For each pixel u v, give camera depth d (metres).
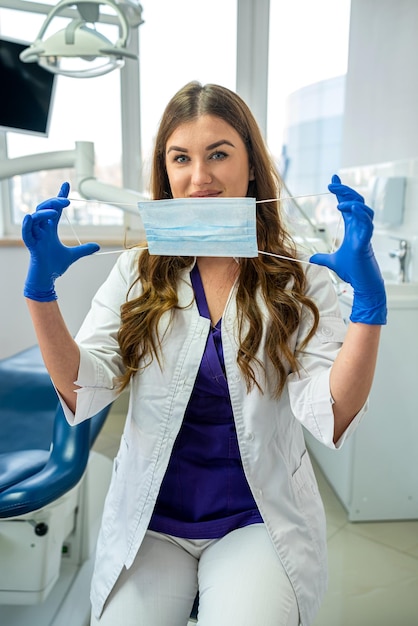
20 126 2.19
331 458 2.16
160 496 1.00
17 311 2.84
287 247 1.05
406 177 2.23
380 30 2.54
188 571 0.96
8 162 1.96
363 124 2.76
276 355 0.94
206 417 0.98
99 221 3.14
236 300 0.97
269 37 3.04
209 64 3.07
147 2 2.93
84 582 1.54
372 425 1.89
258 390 0.94
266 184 1.03
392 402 1.88
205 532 0.97
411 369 1.87
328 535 1.87
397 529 1.91
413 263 2.11
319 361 0.91
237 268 1.02
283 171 3.20
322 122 3.17
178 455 0.99
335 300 1.00
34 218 0.76
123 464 1.01
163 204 0.88
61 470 1.21
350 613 1.50
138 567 0.95
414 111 2.23
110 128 3.06
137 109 3.04
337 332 0.94
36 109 2.22
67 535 1.56
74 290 2.88
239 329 0.95
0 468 1.27
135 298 1.04
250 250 0.88
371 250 0.74
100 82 2.98
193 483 0.99
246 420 0.94
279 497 0.94
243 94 3.12
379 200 2.30
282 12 3.03
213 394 0.97
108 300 1.06
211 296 1.01
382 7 2.51
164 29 2.98
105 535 1.00
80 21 1.65
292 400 0.90
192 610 1.00
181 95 0.96
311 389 0.87
